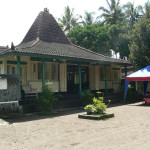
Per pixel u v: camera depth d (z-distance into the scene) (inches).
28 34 759.1
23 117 431.2
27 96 517.0
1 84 448.1
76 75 749.9
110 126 324.8
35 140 256.4
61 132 294.5
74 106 590.6
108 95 738.8
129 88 748.6
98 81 802.2
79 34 1248.8
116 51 1325.0
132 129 300.2
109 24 1348.4
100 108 415.2
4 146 236.1
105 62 689.0
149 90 860.6
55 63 661.9
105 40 1234.0
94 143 234.4
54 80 617.9
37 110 495.8
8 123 368.2
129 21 1363.2
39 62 622.5
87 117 399.9
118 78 923.4
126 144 226.1
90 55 692.1
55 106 543.5
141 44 796.0
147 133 273.6
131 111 498.9
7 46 708.0
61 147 225.0
